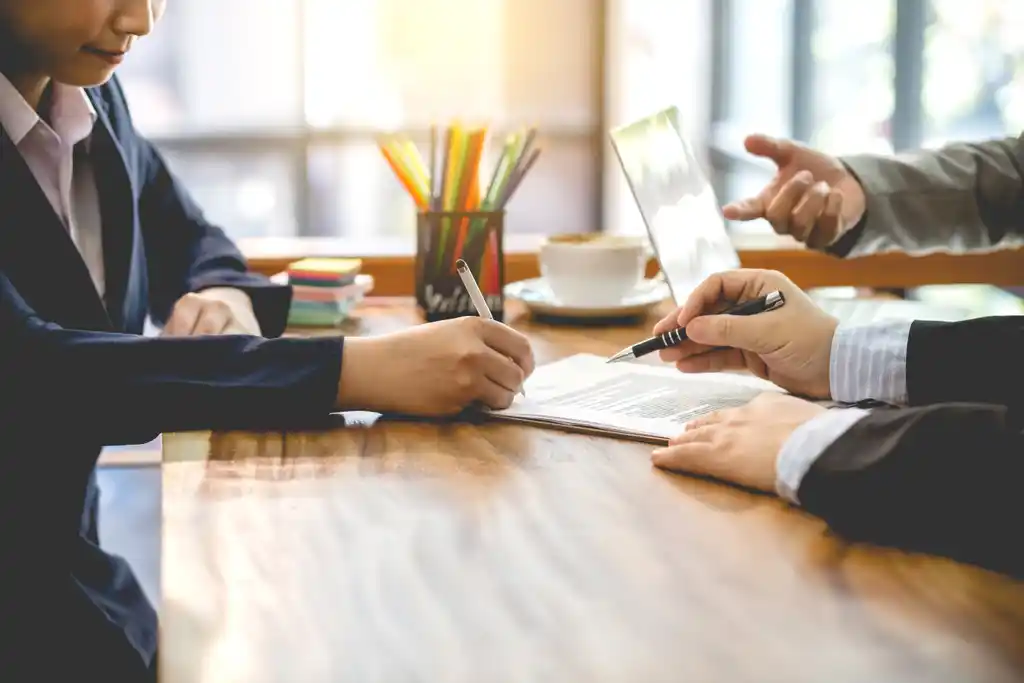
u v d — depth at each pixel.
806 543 0.77
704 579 0.71
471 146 1.57
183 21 4.82
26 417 1.03
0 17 1.20
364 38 4.93
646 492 0.88
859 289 1.94
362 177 5.04
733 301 1.21
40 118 1.39
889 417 0.82
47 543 1.07
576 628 0.64
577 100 5.14
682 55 5.24
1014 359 1.03
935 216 1.57
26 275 1.27
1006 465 0.74
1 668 1.12
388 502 0.86
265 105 4.93
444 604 0.67
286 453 0.99
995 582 0.70
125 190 1.49
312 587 0.70
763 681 0.57
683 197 1.44
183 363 1.06
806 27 4.39
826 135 4.22
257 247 2.00
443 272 1.57
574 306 1.58
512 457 0.98
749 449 0.88
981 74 3.06
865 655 0.60
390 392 1.07
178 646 0.62
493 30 5.02
